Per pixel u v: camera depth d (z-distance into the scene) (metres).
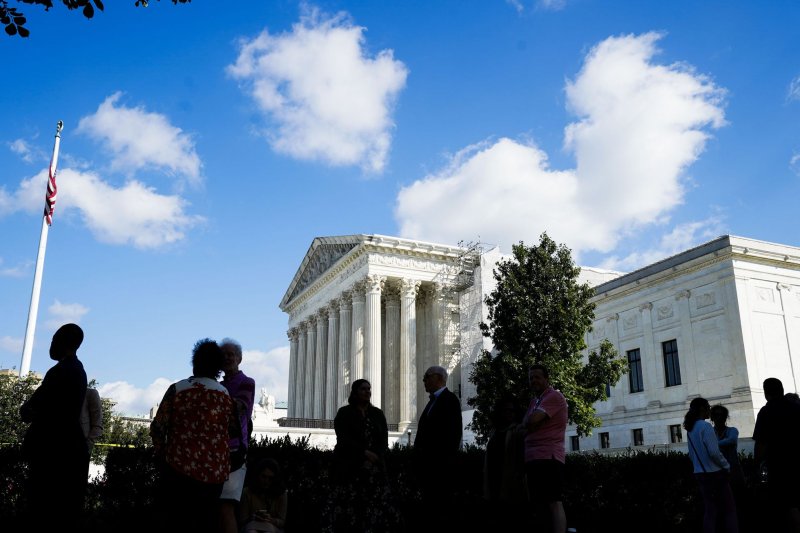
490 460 14.23
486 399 45.19
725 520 13.98
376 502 13.48
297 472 15.09
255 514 12.68
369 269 78.19
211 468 9.88
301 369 97.69
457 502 15.91
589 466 18.42
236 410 10.69
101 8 13.96
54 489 11.62
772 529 15.91
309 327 96.19
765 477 16.98
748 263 52.94
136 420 69.44
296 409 96.25
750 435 48.53
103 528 14.40
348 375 81.06
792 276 54.34
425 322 84.56
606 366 44.88
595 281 82.62
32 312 52.50
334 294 87.38
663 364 57.59
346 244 84.81
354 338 79.06
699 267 54.94
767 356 51.28
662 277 58.06
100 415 13.26
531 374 13.35
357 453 13.66
